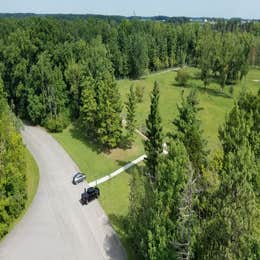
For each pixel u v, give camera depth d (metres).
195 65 158.38
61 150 63.72
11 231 41.53
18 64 77.62
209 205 26.06
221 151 34.25
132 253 37.66
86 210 45.69
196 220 26.05
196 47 154.75
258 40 161.00
